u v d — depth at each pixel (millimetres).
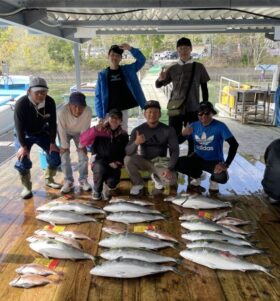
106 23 5840
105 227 2912
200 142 3791
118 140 3695
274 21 6055
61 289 2170
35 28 4457
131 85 4266
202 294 2129
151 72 15281
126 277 2260
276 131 7500
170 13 5594
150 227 2984
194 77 4223
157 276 2311
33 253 2564
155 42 23938
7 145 6328
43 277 2240
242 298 2096
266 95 8734
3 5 3418
